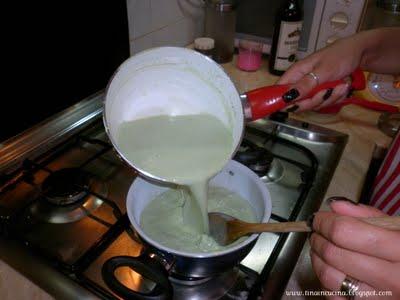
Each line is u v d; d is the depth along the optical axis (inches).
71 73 27.1
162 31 35.8
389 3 32.0
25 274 17.0
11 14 21.5
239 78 36.5
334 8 33.0
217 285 17.3
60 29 24.9
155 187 20.7
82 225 20.6
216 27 38.5
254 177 20.3
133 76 17.6
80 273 16.8
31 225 20.5
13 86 23.5
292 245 18.6
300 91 20.0
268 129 29.1
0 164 23.9
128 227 19.2
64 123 27.8
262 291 16.3
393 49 24.2
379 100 29.6
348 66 23.0
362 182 23.6
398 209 22.0
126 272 17.6
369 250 11.3
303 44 36.2
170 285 15.4
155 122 19.4
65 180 22.6
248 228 16.9
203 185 18.2
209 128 19.5
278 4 36.0
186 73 18.7
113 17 28.5
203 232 19.2
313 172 23.7
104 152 25.6
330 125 29.5
